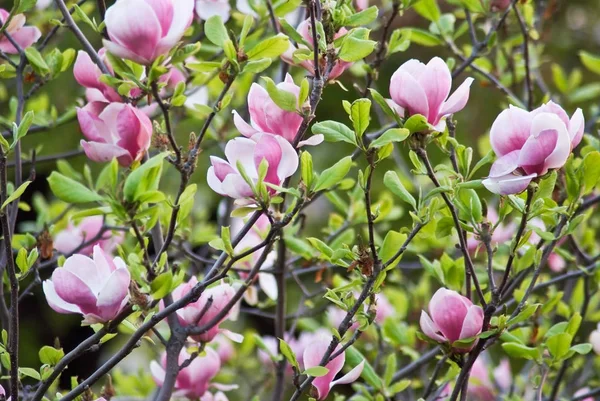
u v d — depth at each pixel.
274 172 2.11
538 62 2.98
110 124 2.18
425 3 2.66
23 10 2.28
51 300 2.15
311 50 2.21
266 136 2.11
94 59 2.30
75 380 2.26
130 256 2.16
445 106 2.13
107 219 2.66
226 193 2.12
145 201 2.04
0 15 2.41
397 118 2.12
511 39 2.80
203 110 2.17
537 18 3.02
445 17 2.73
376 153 2.13
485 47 2.70
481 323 2.16
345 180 2.66
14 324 2.14
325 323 3.16
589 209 2.71
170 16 2.11
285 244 2.56
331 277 2.73
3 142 2.16
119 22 2.08
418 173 2.17
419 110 2.12
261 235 2.56
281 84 2.16
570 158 2.22
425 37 2.67
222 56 2.73
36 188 5.64
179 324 2.29
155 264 2.14
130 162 2.17
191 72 2.62
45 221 2.67
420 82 2.12
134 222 2.05
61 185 2.02
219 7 2.54
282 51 2.15
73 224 2.79
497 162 2.10
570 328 2.35
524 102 2.84
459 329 2.17
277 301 2.59
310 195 2.11
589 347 2.30
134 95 2.26
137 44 2.09
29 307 5.79
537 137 2.08
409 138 2.12
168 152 2.11
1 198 2.15
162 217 2.44
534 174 2.09
